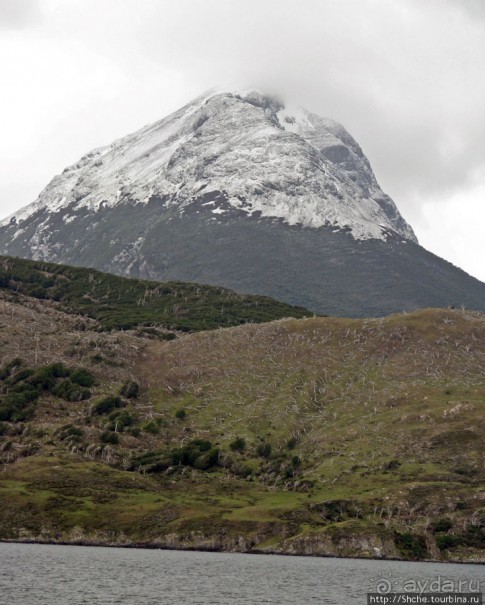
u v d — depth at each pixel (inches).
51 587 6279.5
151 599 6087.6
